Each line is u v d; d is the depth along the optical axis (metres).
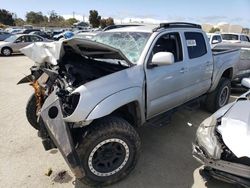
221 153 2.87
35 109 4.34
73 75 3.56
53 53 3.62
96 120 3.15
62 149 2.86
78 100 3.00
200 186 3.31
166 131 4.87
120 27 4.95
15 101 6.59
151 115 3.94
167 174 3.55
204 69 4.93
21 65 13.39
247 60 7.27
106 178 3.24
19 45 18.53
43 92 3.84
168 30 4.18
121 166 3.30
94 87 3.10
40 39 19.55
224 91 5.91
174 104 4.38
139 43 3.95
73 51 3.75
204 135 3.18
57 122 2.97
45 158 3.91
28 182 3.37
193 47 4.69
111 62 3.99
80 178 3.00
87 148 3.02
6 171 3.58
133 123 3.77
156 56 3.52
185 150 4.18
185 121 5.34
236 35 16.53
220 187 3.27
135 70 3.53
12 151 4.09
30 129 4.86
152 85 3.73
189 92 4.66
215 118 3.44
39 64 3.94
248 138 2.78
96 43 3.17
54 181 3.39
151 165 3.75
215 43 10.15
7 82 8.88
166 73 3.96
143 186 3.31
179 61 4.30
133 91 3.41
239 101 3.69
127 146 3.26
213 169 3.00
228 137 2.88
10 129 4.85
